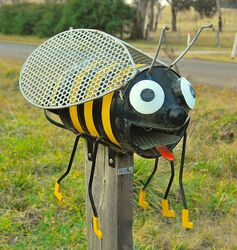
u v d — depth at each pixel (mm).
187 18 46219
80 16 29922
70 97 2174
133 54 2299
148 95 2029
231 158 5734
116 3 29953
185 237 4086
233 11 44656
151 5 35875
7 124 7156
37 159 5508
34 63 2385
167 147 2246
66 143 6090
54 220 4234
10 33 34531
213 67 13500
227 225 4359
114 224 2604
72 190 4680
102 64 2174
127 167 2537
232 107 7438
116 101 2111
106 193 2582
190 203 4699
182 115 2057
